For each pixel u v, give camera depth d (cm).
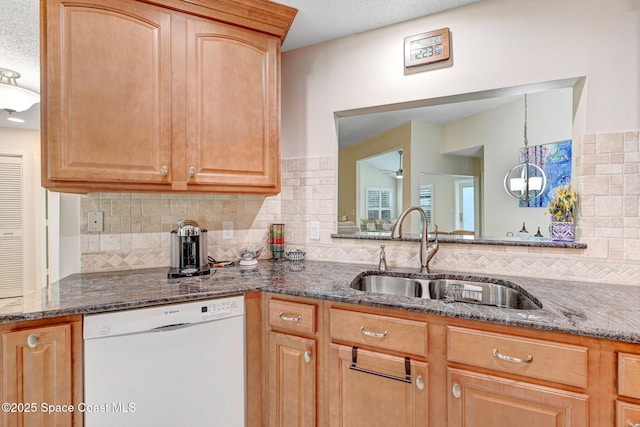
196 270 173
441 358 116
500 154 399
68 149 139
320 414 138
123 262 181
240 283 152
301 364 141
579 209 153
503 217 398
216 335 140
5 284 396
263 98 180
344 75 204
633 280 143
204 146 164
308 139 215
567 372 98
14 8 173
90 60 143
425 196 634
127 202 182
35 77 268
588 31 149
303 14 179
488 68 168
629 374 91
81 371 119
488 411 108
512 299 149
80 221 172
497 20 166
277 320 145
